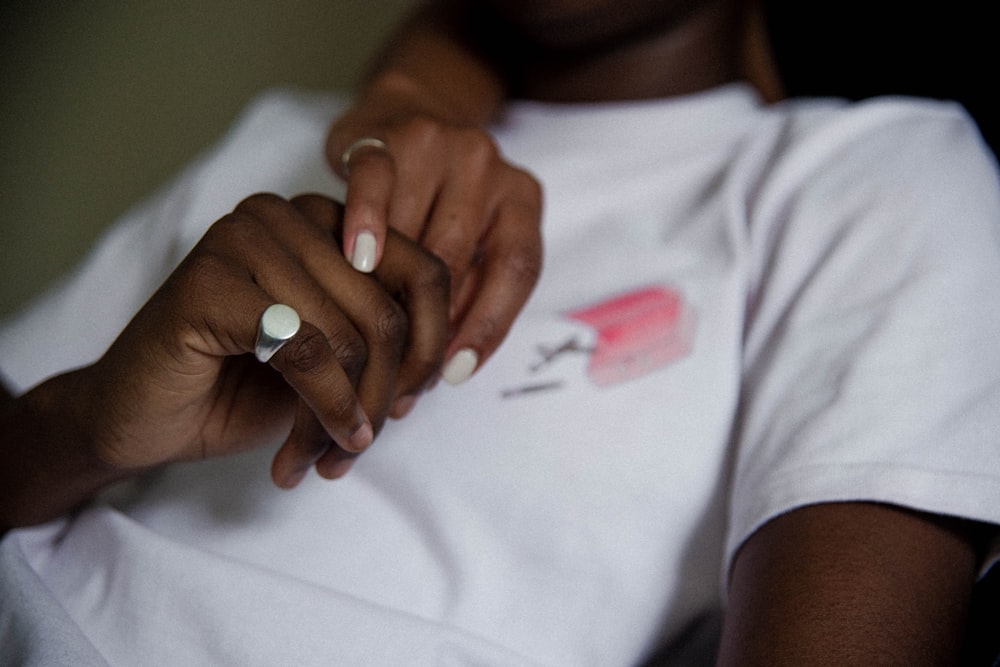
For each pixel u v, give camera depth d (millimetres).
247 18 1657
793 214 642
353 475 617
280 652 548
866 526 529
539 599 587
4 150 1676
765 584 532
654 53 725
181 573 572
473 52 789
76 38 1752
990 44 802
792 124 691
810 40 869
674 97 736
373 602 577
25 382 729
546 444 607
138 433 522
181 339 487
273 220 515
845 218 623
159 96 1692
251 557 604
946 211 602
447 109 729
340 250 528
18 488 588
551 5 687
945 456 531
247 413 544
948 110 682
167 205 774
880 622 506
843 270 603
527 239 563
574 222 705
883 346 562
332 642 549
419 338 521
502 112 777
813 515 539
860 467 536
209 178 771
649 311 643
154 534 589
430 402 623
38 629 551
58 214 1652
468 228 562
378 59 882
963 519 541
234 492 625
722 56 741
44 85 1728
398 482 610
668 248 669
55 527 622
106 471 561
